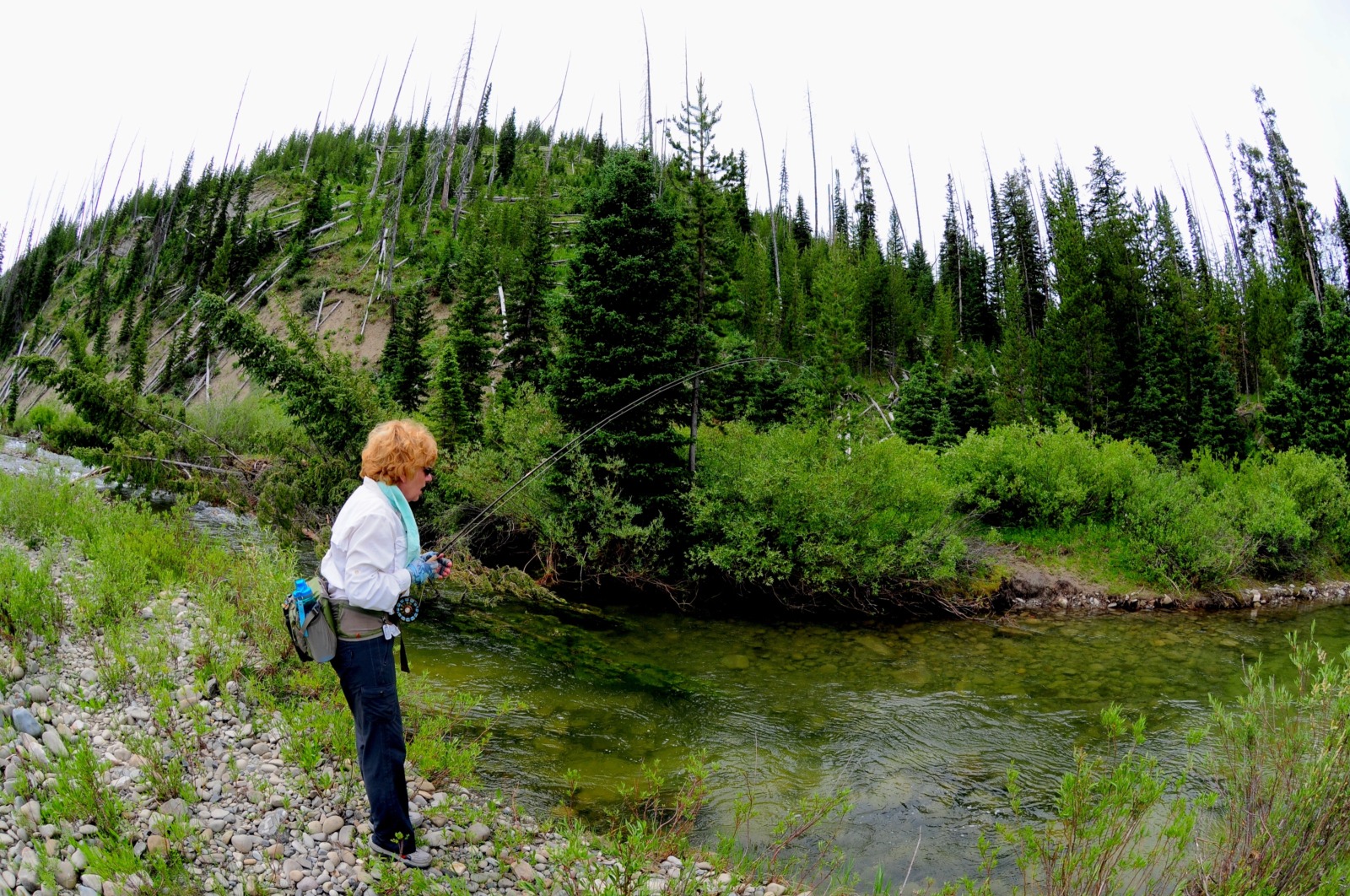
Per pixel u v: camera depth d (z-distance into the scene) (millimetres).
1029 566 15383
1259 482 18969
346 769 4027
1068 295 32781
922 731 7266
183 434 14398
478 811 4008
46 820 3123
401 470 3406
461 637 8836
